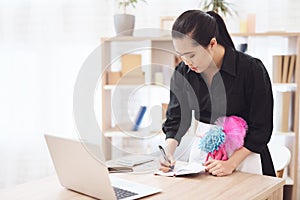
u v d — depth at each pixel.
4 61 3.52
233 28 3.24
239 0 3.23
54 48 3.48
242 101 1.96
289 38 3.12
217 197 1.48
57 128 3.55
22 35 3.49
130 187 1.58
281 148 2.74
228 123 1.95
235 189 1.57
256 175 1.77
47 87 3.52
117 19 3.06
